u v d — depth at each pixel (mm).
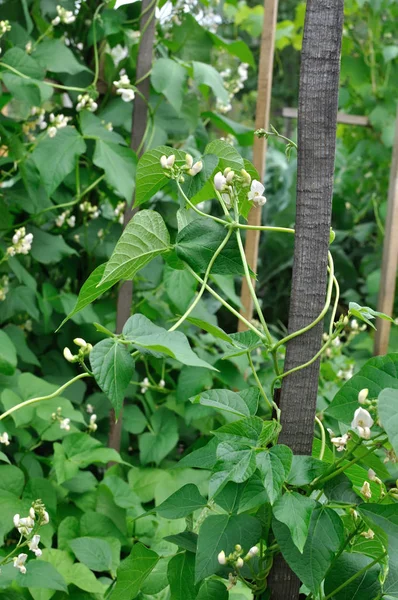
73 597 2100
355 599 1353
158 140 2914
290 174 5117
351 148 4730
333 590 1361
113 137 2736
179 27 3006
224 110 3502
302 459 1294
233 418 2799
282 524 1274
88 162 3053
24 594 2037
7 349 2422
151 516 2480
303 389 1364
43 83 2598
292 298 1370
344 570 1370
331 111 1319
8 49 2752
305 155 1333
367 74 4453
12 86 2553
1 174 3037
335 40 1306
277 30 4570
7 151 2832
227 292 2979
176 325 1388
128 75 2982
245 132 3133
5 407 2396
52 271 3236
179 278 2803
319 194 1335
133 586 1507
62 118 2629
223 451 1210
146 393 2980
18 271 2707
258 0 6090
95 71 2979
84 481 2518
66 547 2266
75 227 3133
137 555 1492
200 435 3203
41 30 3002
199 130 3162
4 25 2604
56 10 2910
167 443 2850
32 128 2836
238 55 3104
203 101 3494
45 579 1845
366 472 1415
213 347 3217
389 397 1091
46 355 3020
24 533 1744
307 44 1315
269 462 1186
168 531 2367
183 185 1528
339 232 4797
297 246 1356
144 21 2756
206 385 2910
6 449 2676
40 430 2500
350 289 4578
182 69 2766
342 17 1312
